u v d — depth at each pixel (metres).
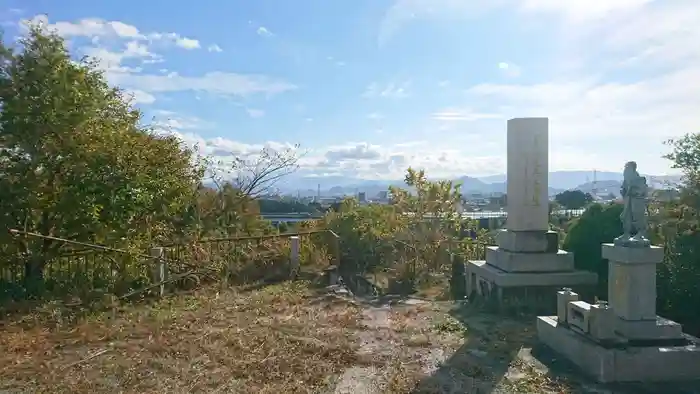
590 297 8.78
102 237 9.78
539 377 5.75
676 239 7.29
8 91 8.74
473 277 10.15
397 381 5.65
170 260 10.76
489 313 8.78
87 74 9.83
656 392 5.35
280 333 7.32
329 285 10.98
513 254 8.95
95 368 5.98
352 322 8.05
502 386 5.53
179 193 11.47
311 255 12.84
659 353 5.64
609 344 5.79
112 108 10.77
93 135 9.37
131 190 9.65
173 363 6.14
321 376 5.79
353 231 12.77
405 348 6.88
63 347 6.71
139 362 6.15
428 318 8.52
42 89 8.86
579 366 6.05
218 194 15.07
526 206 9.10
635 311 5.95
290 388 5.43
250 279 11.38
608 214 9.11
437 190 13.09
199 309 8.72
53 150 9.01
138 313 8.31
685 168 7.95
